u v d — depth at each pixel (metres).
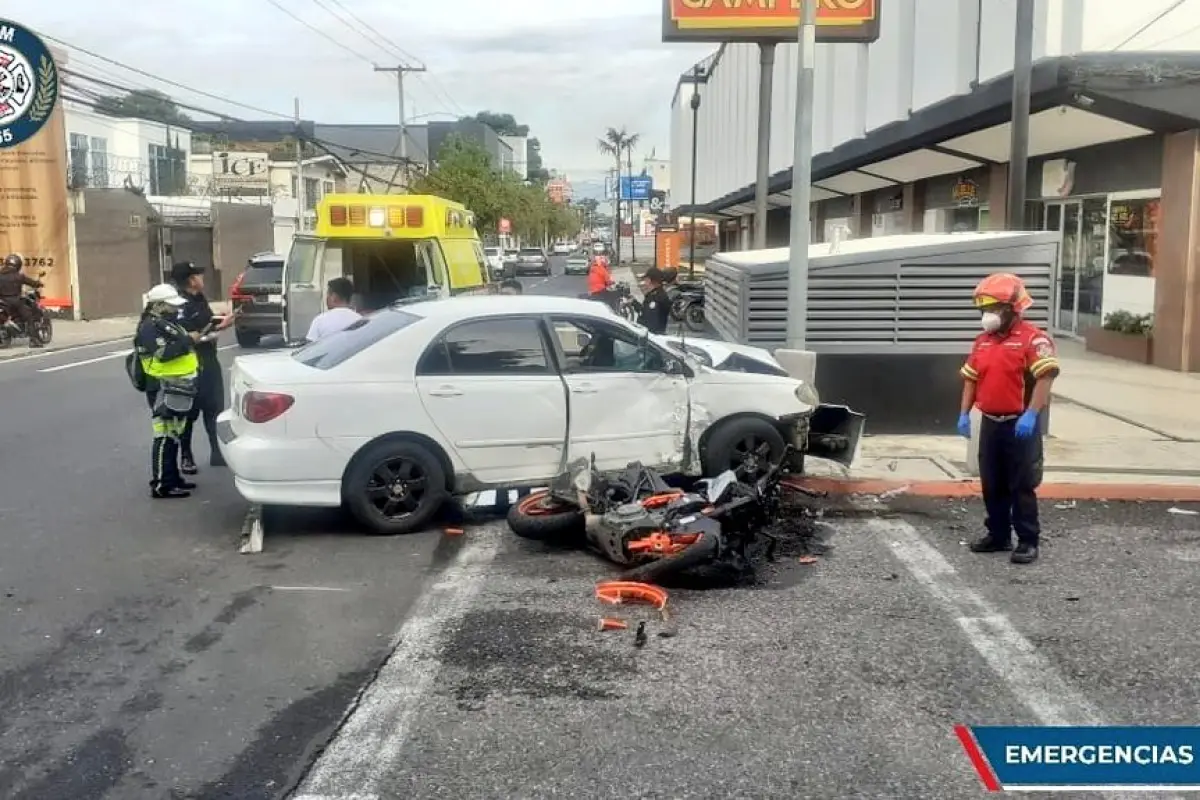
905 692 5.20
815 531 8.09
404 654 5.69
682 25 14.05
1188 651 5.73
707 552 6.76
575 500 7.52
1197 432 11.17
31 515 8.61
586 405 8.20
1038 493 8.98
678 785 4.31
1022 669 5.48
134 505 8.94
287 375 7.76
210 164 61.06
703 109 60.38
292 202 48.28
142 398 15.18
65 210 30.30
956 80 18.45
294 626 6.12
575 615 6.29
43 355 21.53
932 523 8.32
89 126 48.75
